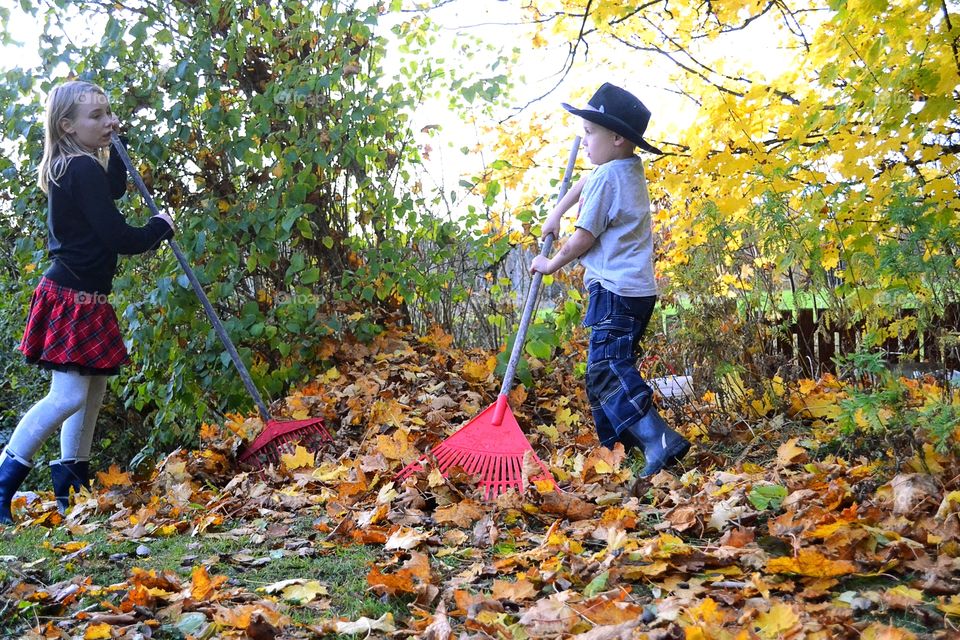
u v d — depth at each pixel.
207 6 4.99
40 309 3.58
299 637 2.20
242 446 4.32
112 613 2.35
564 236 5.29
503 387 3.53
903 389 3.11
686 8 4.67
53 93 3.61
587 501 3.23
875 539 2.46
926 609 2.12
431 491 3.41
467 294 5.63
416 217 5.39
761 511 2.88
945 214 3.45
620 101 3.62
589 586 2.34
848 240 3.78
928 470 2.93
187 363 4.96
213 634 2.22
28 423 3.55
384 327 5.65
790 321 4.36
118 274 5.14
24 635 2.22
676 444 3.42
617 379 3.53
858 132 3.62
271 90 5.04
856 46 3.46
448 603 2.39
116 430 6.99
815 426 3.88
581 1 4.90
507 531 2.96
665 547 2.47
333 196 5.49
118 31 4.87
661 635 1.99
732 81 4.55
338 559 2.79
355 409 4.62
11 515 3.52
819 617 2.04
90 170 3.57
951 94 3.44
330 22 5.14
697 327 4.05
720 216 3.99
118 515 3.43
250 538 3.05
